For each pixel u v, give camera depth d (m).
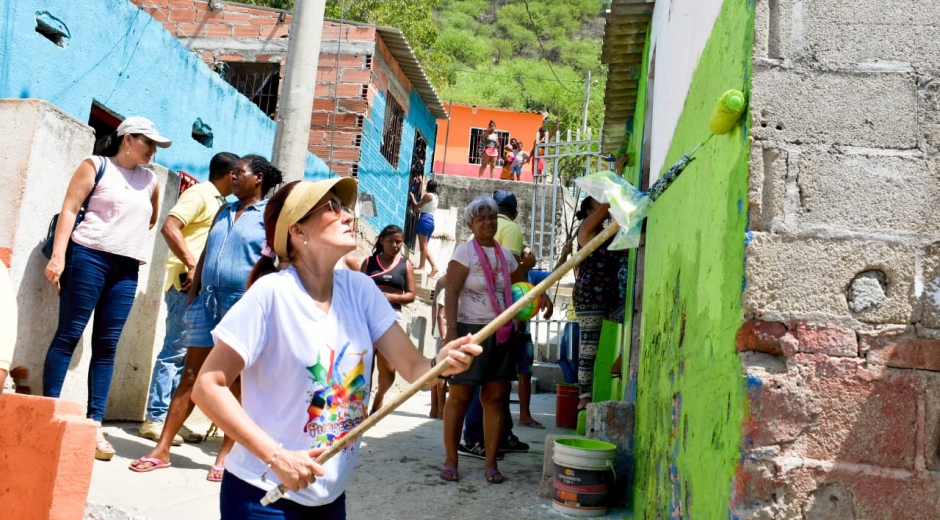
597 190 2.36
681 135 3.82
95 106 7.79
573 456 4.27
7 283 2.41
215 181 5.52
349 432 2.27
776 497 2.26
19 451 3.66
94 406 4.68
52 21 6.99
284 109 6.41
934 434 2.27
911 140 2.41
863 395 2.30
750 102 2.43
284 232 2.44
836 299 2.34
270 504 2.27
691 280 3.13
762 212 2.38
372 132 14.04
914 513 2.24
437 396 7.56
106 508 3.79
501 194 6.80
